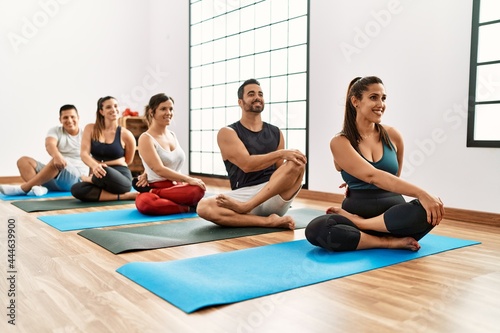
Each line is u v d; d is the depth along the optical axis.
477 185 3.05
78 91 6.38
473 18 3.04
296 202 4.02
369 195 2.18
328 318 1.34
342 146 2.15
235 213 2.70
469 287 1.62
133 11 6.80
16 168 5.96
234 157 2.69
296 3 4.54
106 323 1.30
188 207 3.28
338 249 2.09
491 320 1.33
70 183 4.38
